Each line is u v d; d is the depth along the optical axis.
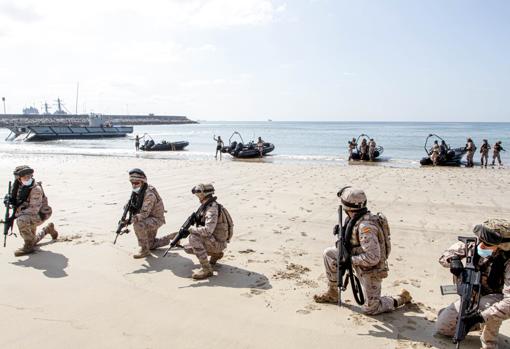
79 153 34.81
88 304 4.65
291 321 4.24
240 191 13.27
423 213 9.92
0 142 54.25
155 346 3.76
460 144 53.56
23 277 5.49
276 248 6.98
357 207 4.22
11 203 6.45
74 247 6.89
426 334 3.99
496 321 3.45
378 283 4.32
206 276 5.50
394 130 117.19
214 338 3.89
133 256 6.41
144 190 6.36
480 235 3.46
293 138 67.12
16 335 3.95
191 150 40.34
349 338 3.90
